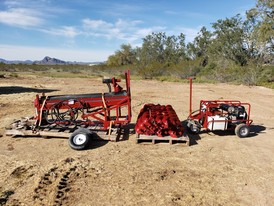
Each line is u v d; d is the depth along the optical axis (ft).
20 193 15.84
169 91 61.36
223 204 15.14
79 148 22.44
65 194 15.84
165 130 24.38
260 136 27.25
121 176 18.13
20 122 27.02
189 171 19.02
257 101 48.88
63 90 60.03
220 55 122.83
